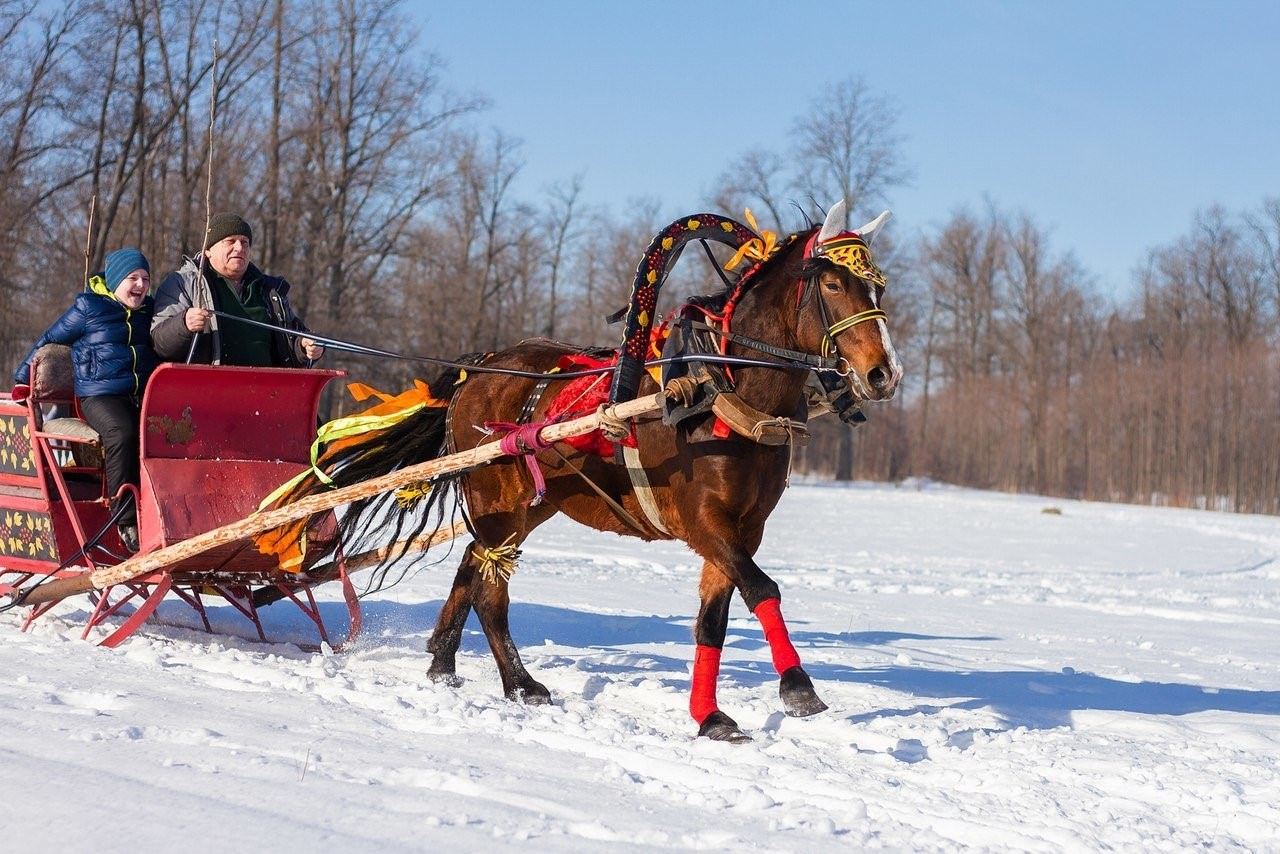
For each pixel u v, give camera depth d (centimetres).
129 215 3303
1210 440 5800
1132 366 6269
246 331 804
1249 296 7062
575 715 616
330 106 4075
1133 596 1636
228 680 640
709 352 627
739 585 609
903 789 511
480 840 402
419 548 802
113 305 780
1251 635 1249
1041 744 605
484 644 864
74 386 783
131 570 720
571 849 401
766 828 446
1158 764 568
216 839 384
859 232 612
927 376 8088
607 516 709
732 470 612
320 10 3347
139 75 3198
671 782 504
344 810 422
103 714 537
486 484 743
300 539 746
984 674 848
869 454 7262
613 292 6072
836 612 1215
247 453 784
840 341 587
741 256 637
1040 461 6769
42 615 821
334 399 4200
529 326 5900
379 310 4419
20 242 3231
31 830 384
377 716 582
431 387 791
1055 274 7675
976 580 1748
